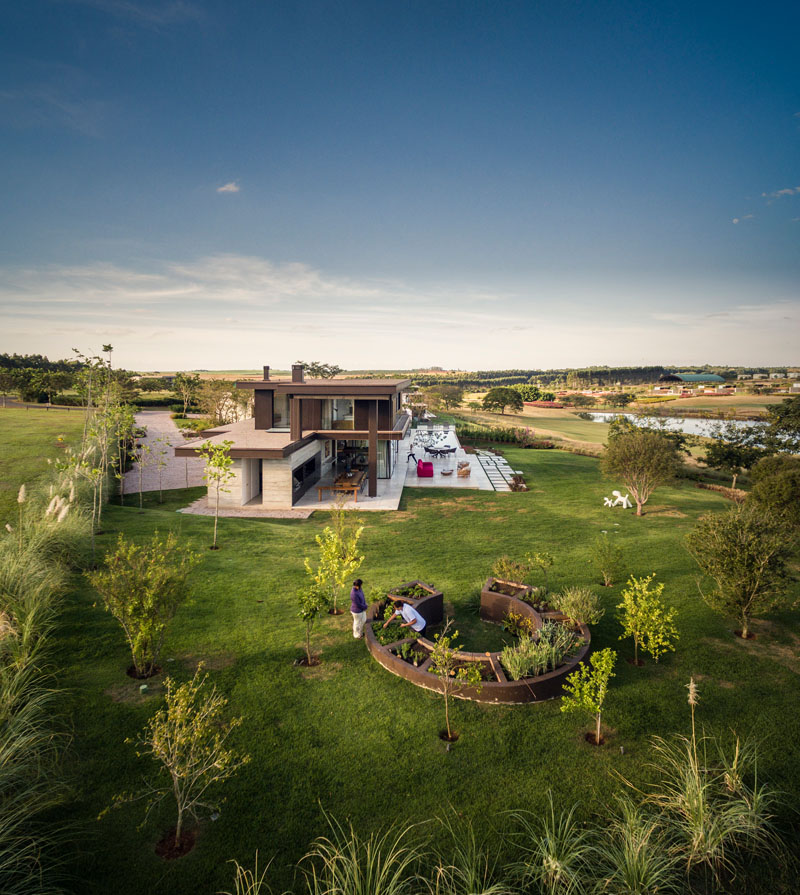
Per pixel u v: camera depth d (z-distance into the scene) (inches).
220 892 192.5
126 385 2091.5
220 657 354.6
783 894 197.3
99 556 492.4
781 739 288.4
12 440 923.4
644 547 640.4
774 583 395.9
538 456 1402.6
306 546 617.0
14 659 306.0
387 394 887.7
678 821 224.2
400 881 198.5
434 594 448.1
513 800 242.8
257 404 1016.9
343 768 260.5
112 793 233.8
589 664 358.3
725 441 1163.9
